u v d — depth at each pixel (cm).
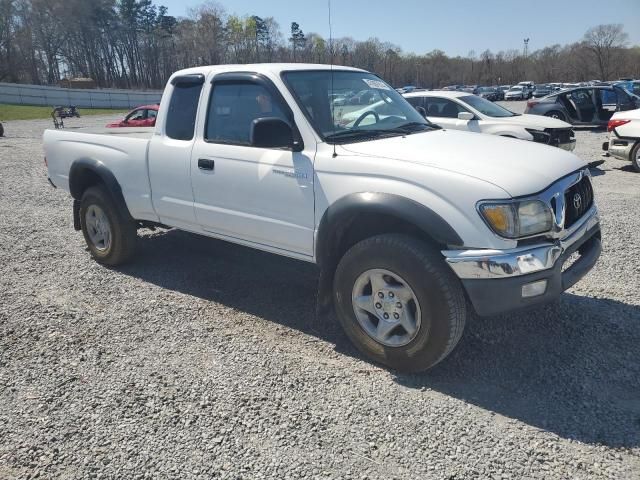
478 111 1095
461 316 312
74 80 6919
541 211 304
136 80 9338
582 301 427
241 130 405
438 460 257
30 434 283
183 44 9050
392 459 258
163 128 463
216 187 416
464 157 332
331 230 347
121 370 344
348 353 364
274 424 287
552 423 283
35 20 8031
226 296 466
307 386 323
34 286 495
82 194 562
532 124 1048
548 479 243
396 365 335
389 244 320
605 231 614
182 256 574
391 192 320
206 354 363
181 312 433
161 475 251
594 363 339
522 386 318
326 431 280
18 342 385
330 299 375
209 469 254
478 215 296
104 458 263
